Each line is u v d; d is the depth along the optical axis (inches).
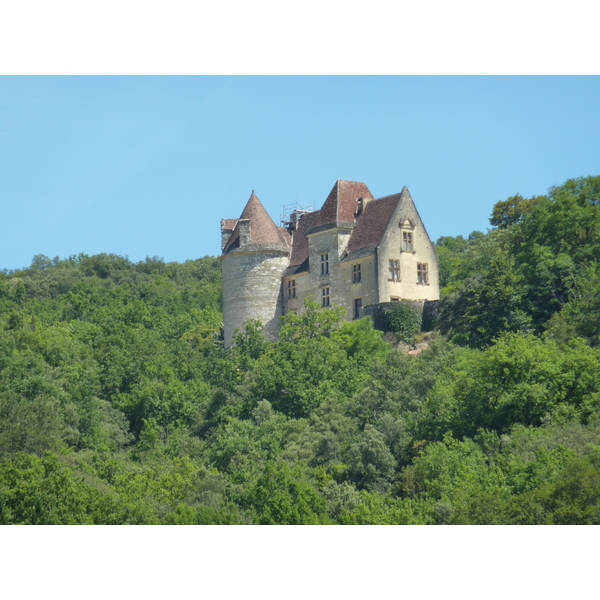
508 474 7106.3
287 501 7116.1
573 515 6008.9
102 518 6939.0
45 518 6678.2
